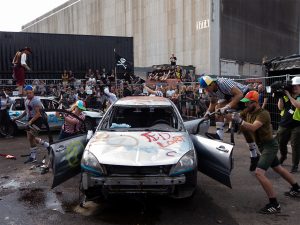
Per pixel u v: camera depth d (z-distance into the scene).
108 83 17.38
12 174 6.89
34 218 4.69
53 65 18.52
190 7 27.48
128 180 4.48
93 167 4.61
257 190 5.88
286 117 6.91
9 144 10.55
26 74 17.92
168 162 4.54
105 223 4.52
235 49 27.84
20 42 17.69
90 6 42.06
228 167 4.86
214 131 11.37
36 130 7.54
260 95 11.88
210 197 5.53
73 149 5.29
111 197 5.14
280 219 4.69
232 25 27.44
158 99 6.69
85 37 19.19
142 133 5.38
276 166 5.44
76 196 5.56
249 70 29.11
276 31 33.66
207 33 26.05
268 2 32.19
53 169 5.01
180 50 28.67
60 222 4.55
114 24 37.69
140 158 4.57
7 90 15.62
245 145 9.86
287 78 10.64
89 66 19.33
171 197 4.84
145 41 33.06
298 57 11.71
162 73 21.02
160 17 30.88
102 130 5.61
